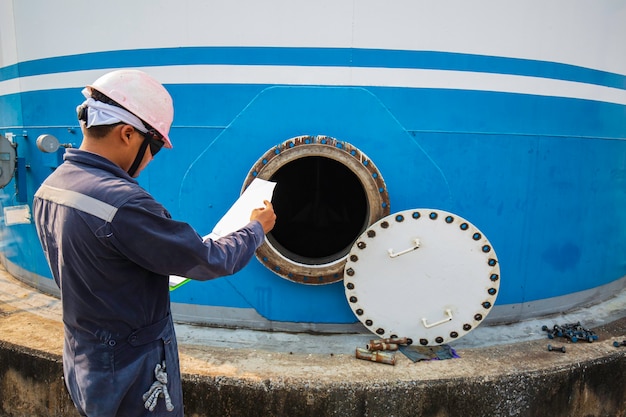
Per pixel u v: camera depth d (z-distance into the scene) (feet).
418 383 7.55
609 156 11.43
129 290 4.54
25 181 12.04
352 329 9.67
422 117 9.16
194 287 9.85
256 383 7.53
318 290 9.53
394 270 8.79
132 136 4.64
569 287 11.12
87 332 4.61
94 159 4.50
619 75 11.22
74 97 10.41
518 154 9.75
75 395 4.96
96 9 9.66
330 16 8.78
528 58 9.48
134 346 4.67
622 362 8.63
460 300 8.79
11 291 12.30
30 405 8.66
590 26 10.18
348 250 9.61
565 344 9.14
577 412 8.32
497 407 7.78
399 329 8.99
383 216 9.04
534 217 10.17
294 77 8.97
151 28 9.25
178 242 4.33
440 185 9.41
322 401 7.47
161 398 4.92
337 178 11.30
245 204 6.33
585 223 11.12
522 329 9.98
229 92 9.12
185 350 8.73
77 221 4.25
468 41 9.06
